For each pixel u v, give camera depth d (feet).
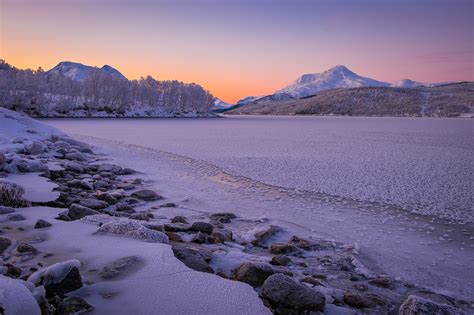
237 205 35.65
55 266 13.28
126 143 98.37
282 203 37.06
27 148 59.62
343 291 16.17
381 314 14.39
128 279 14.17
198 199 37.40
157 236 19.39
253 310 12.21
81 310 11.75
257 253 22.03
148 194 36.27
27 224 21.53
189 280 14.16
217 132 156.97
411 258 23.11
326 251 23.31
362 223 30.68
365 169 59.93
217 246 21.44
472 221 31.81
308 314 13.10
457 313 13.75
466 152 86.79
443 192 43.11
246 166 61.41
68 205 28.94
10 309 9.95
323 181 49.21
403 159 73.20
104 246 17.72
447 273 20.93
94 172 49.85
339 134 155.94
